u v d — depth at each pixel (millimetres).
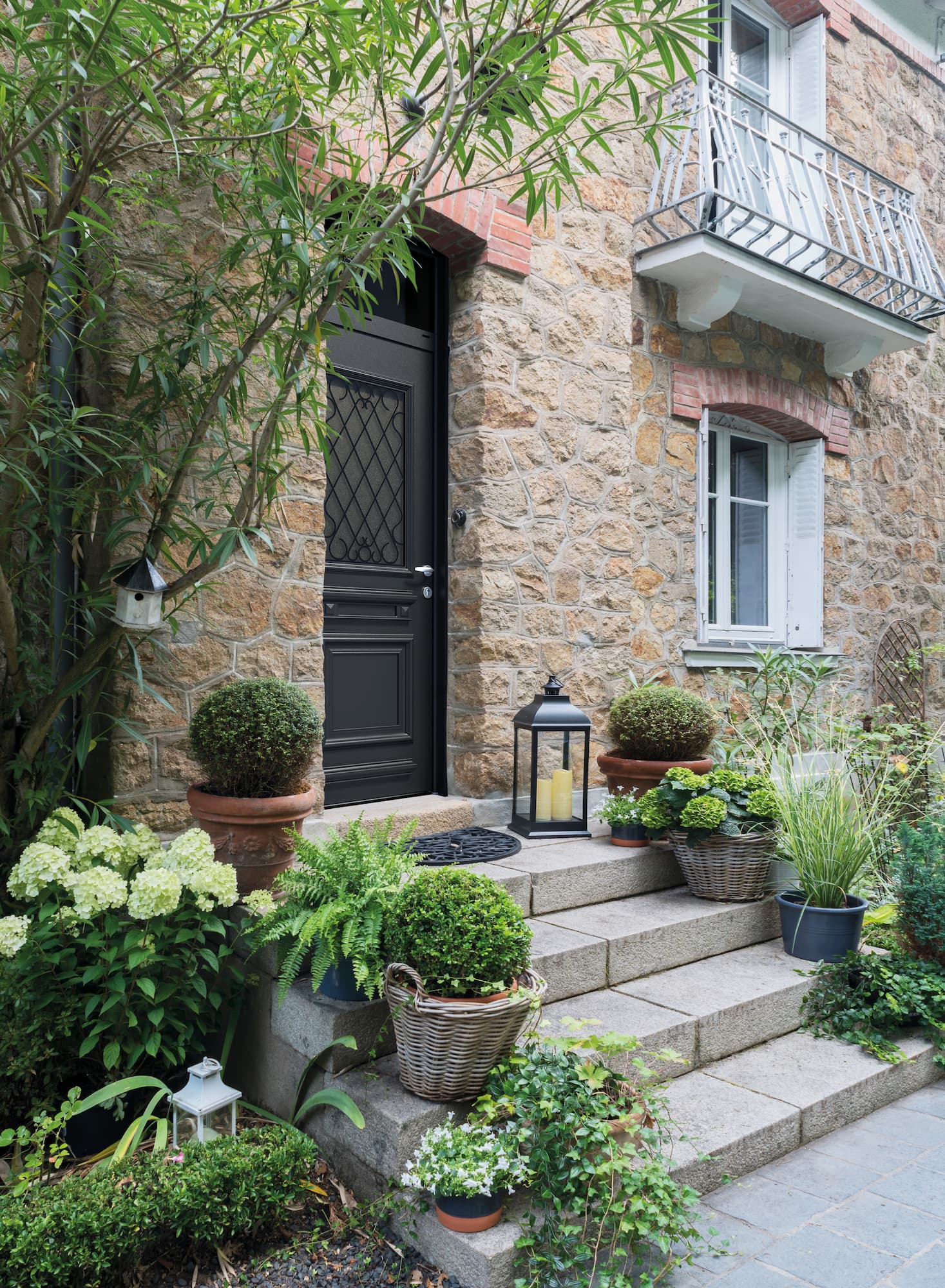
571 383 4277
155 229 2898
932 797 4809
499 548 3992
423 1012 2074
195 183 2906
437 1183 1936
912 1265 2049
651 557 4781
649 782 3982
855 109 6215
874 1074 2803
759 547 5914
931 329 5863
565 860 3469
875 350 5793
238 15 2203
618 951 3037
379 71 2500
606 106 4430
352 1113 2127
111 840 2416
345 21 2295
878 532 6398
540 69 2340
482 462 3947
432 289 4152
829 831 3469
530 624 4109
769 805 3498
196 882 2334
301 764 2805
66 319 2754
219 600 3104
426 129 3684
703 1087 2664
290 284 2596
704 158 4426
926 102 6941
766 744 4395
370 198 2525
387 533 3998
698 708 4016
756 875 3523
